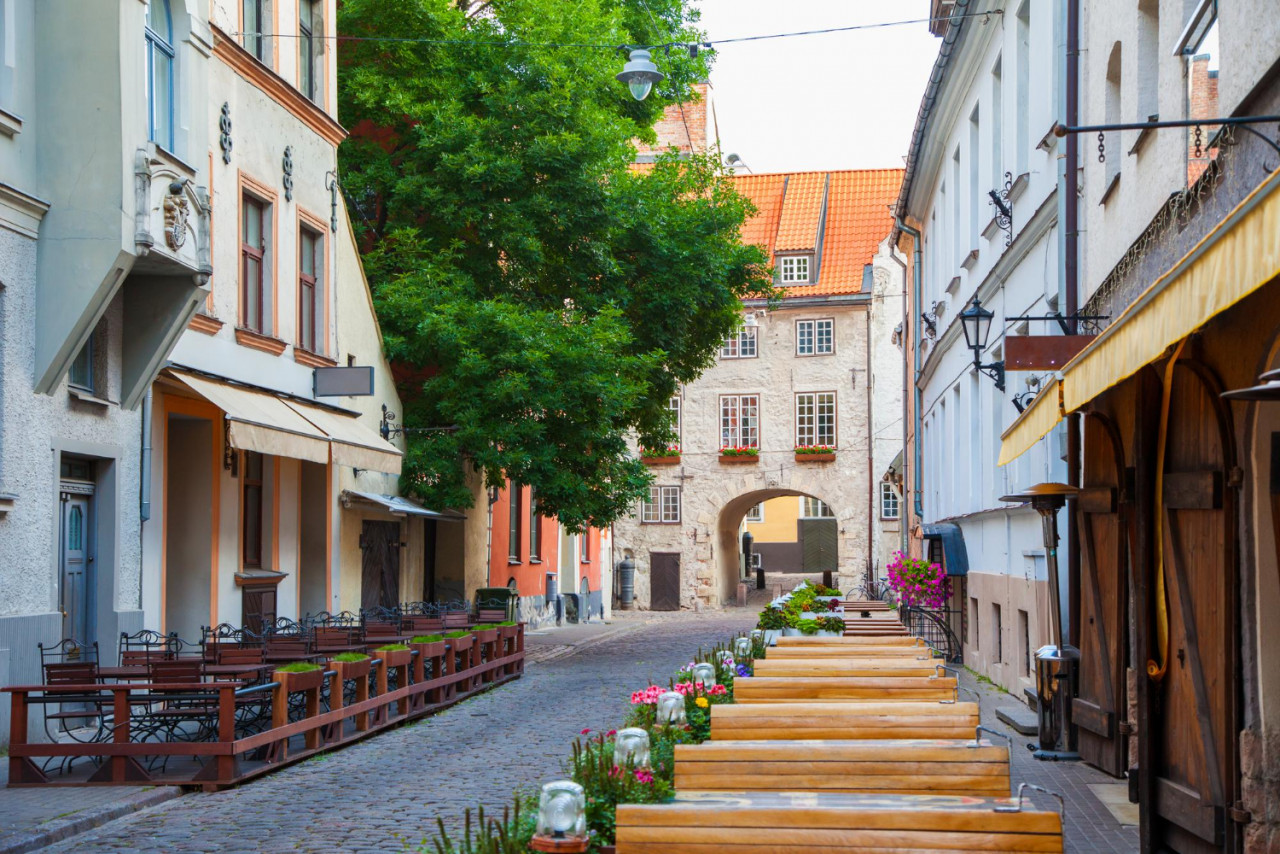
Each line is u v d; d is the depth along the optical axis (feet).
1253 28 26.55
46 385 43.80
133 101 44.93
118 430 49.19
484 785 37.06
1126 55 38.68
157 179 46.34
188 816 32.99
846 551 163.43
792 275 167.94
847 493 163.94
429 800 34.68
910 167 90.89
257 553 65.87
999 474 62.54
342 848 28.63
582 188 86.94
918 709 22.39
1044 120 51.55
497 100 87.04
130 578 49.90
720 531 173.06
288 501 68.54
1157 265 35.22
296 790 36.76
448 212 85.66
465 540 100.42
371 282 88.22
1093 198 43.98
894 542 162.50
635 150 100.63
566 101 86.89
